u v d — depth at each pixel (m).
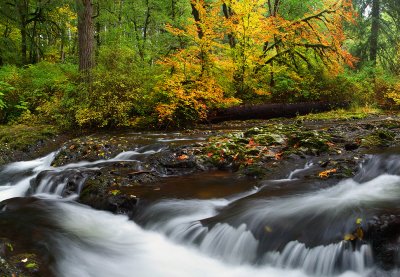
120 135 10.45
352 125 9.10
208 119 12.84
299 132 7.94
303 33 15.18
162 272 4.20
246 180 6.23
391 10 21.03
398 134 7.93
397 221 3.86
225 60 13.54
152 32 21.52
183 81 12.17
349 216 4.17
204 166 6.98
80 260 4.28
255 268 4.19
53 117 11.70
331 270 3.85
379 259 3.68
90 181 6.40
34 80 13.28
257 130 8.61
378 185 5.29
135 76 12.05
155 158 7.26
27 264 3.84
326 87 15.53
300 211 4.60
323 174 5.77
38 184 6.92
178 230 4.93
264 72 14.62
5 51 17.56
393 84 16.75
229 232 4.58
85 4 13.06
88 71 12.14
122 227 5.29
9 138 9.90
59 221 5.34
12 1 16.52
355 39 22.25
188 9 18.31
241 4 13.30
